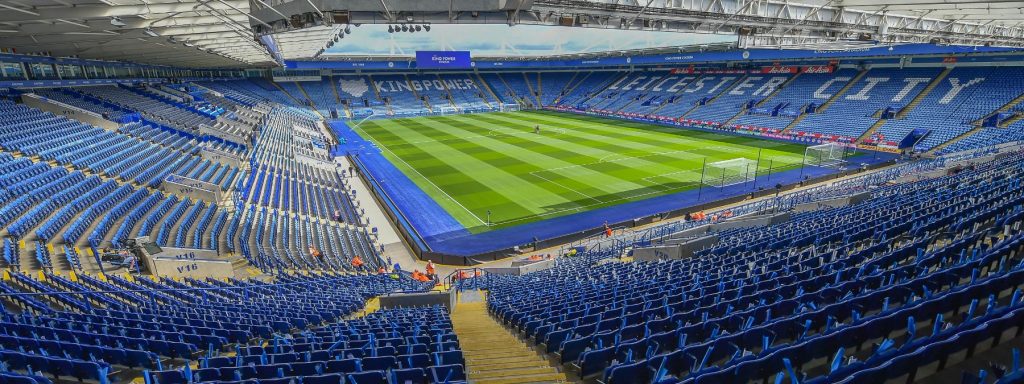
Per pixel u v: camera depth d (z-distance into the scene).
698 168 36.72
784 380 5.57
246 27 22.30
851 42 29.97
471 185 33.28
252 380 6.10
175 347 8.70
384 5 12.07
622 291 11.52
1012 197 14.46
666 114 65.69
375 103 78.19
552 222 26.38
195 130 38.25
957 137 39.69
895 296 7.47
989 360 5.23
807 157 39.22
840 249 12.01
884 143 42.81
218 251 19.05
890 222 13.97
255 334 10.08
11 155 22.81
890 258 9.95
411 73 87.00
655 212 27.53
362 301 14.57
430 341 8.77
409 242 24.14
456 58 60.97
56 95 35.66
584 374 6.96
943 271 7.70
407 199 30.61
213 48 33.91
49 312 11.14
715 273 11.98
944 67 48.91
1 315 10.04
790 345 5.85
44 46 27.53
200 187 25.56
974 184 19.55
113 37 23.94
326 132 60.28
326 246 22.94
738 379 5.23
